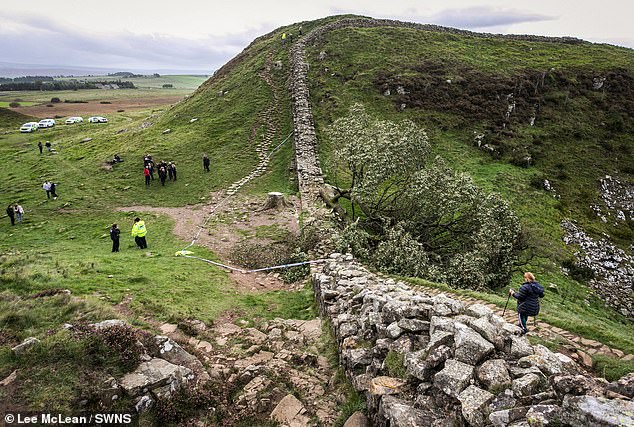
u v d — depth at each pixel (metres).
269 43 69.69
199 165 39.78
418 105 47.72
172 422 8.56
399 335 9.55
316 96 49.66
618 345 10.76
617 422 5.09
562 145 44.44
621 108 50.03
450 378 7.26
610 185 39.94
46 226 29.56
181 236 26.09
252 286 18.67
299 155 37.00
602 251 31.42
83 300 12.21
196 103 56.00
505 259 19.91
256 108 49.53
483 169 39.50
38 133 73.00
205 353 11.59
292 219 27.64
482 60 58.28
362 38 62.50
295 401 9.62
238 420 9.04
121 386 8.61
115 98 162.50
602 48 70.12
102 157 44.91
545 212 34.56
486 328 8.52
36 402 7.77
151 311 13.39
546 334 11.42
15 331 9.93
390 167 23.52
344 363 10.76
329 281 16.02
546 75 53.81
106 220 30.38
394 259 19.06
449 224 22.83
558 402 6.59
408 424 6.76
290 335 13.39
